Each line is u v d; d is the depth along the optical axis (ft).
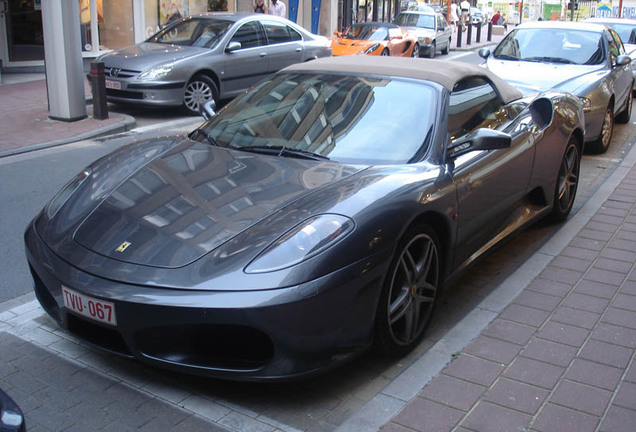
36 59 48.75
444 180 11.91
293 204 10.50
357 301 9.86
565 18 166.71
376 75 13.97
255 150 12.69
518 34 31.68
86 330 10.47
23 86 42.96
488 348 11.66
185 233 10.12
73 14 31.78
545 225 18.52
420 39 72.43
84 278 9.82
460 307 13.66
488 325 12.52
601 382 10.63
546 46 30.53
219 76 37.01
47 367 10.84
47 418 9.47
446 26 81.10
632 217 19.20
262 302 9.02
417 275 11.37
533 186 16.11
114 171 12.37
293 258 9.39
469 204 12.74
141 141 14.26
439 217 11.71
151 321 9.30
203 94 36.50
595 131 26.81
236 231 10.02
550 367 11.06
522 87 25.05
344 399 10.27
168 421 9.51
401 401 10.09
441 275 12.34
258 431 9.36
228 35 37.73
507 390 10.37
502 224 15.07
